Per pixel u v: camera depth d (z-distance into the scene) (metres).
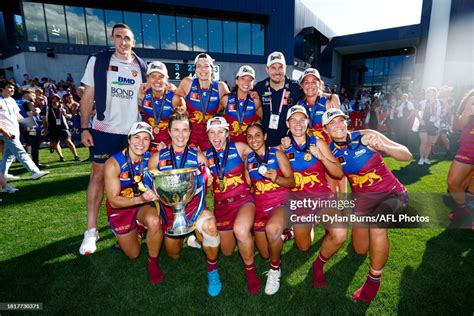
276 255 2.41
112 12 16.30
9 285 2.52
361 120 14.42
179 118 2.64
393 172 6.11
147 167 2.85
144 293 2.45
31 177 6.12
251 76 3.55
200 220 2.44
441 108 6.63
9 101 5.28
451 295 2.32
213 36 19.08
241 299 2.37
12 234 3.47
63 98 11.59
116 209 2.79
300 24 22.58
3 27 18.00
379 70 30.09
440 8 16.55
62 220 3.88
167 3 16.92
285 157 2.73
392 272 2.63
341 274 2.67
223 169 2.79
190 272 2.77
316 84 3.43
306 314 2.18
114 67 3.24
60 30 15.45
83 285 2.54
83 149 10.03
